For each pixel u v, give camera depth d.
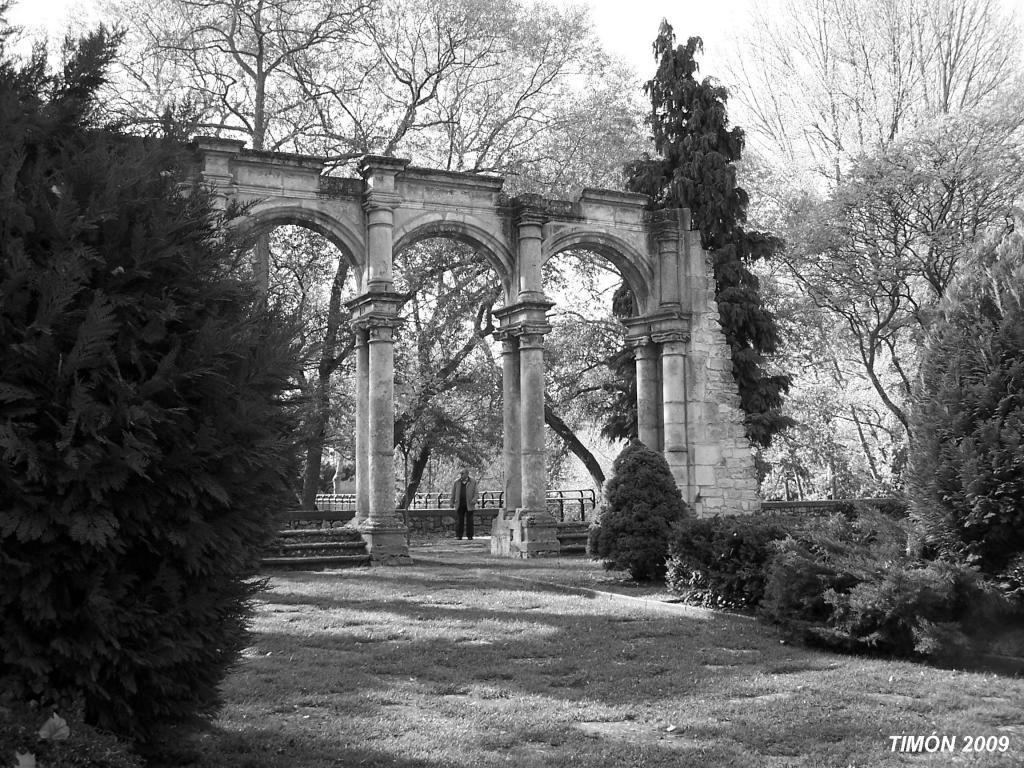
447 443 36.06
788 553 10.45
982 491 9.31
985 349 9.66
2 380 4.70
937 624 9.09
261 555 5.86
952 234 28.28
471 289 34.78
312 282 33.31
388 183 21.52
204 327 5.27
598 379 36.03
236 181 20.59
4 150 4.99
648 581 15.65
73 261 4.81
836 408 36.38
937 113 30.41
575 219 24.45
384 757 6.08
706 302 25.48
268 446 5.46
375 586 15.39
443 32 33.28
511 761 6.05
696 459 24.75
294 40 32.00
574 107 34.22
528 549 21.92
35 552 4.73
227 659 5.63
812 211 30.39
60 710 4.58
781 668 8.99
